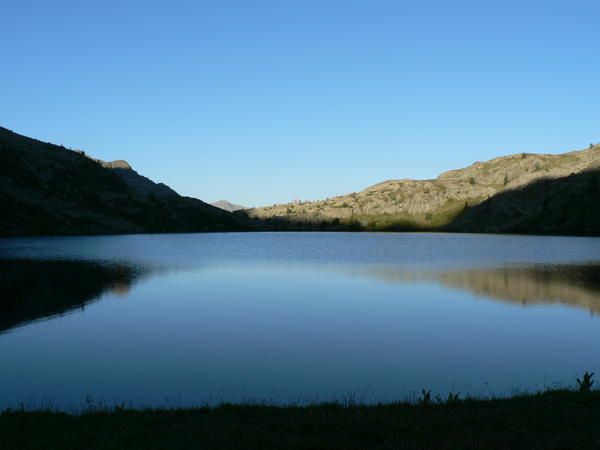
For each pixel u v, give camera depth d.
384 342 34.34
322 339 35.19
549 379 26.03
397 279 71.75
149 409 18.59
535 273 78.25
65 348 32.78
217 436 14.38
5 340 35.00
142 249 141.50
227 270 84.75
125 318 43.03
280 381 25.61
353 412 16.80
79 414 18.92
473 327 39.28
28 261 94.75
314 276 76.06
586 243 166.75
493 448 13.00
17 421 16.45
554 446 12.97
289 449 13.31
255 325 40.22
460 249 145.88
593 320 42.09
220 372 27.20
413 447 13.07
